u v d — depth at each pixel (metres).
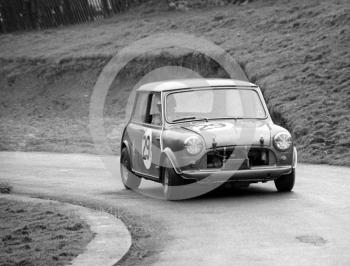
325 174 20.62
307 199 16.17
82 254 11.16
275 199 16.36
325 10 46.16
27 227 13.54
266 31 47.66
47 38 71.06
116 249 11.50
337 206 15.12
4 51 69.81
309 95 32.72
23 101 58.56
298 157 25.34
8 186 19.69
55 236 12.48
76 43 64.81
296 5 50.56
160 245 12.25
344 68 34.72
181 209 15.72
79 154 30.39
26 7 79.19
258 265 10.54
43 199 17.84
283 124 31.27
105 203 17.09
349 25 40.75
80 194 18.77
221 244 12.07
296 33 44.25
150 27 61.28
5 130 43.06
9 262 10.77
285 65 38.59
